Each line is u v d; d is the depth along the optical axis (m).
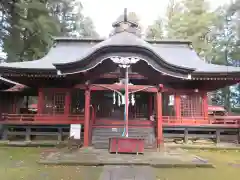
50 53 20.08
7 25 24.38
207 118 16.39
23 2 21.80
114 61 11.93
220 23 35.97
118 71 15.17
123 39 12.91
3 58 28.83
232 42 35.25
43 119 15.66
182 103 16.77
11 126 15.21
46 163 9.36
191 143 15.37
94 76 13.18
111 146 11.12
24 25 22.34
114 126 14.84
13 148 13.53
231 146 14.30
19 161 10.07
